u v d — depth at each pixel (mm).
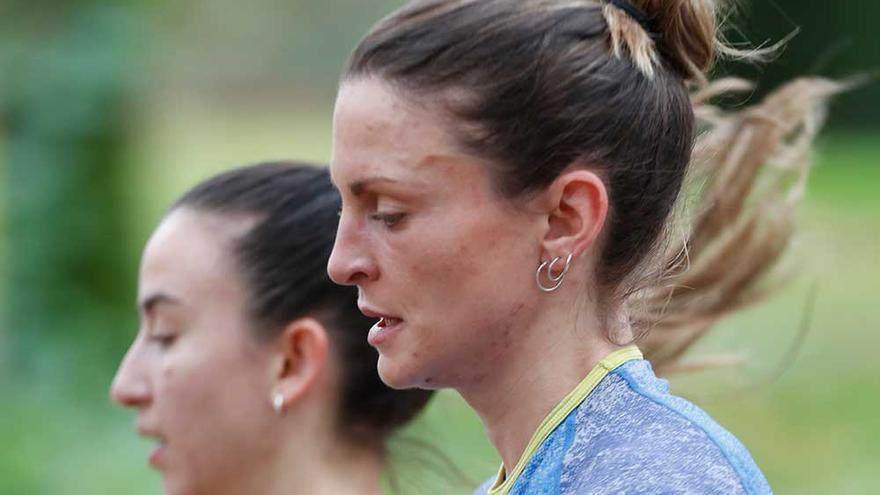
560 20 6172
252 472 9023
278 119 57312
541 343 6207
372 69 6094
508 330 6152
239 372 8984
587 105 6094
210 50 58156
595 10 6336
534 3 6176
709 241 9203
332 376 9008
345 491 9000
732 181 9164
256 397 8984
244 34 59156
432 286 6070
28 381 24625
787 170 9367
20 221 25562
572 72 6082
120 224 25953
